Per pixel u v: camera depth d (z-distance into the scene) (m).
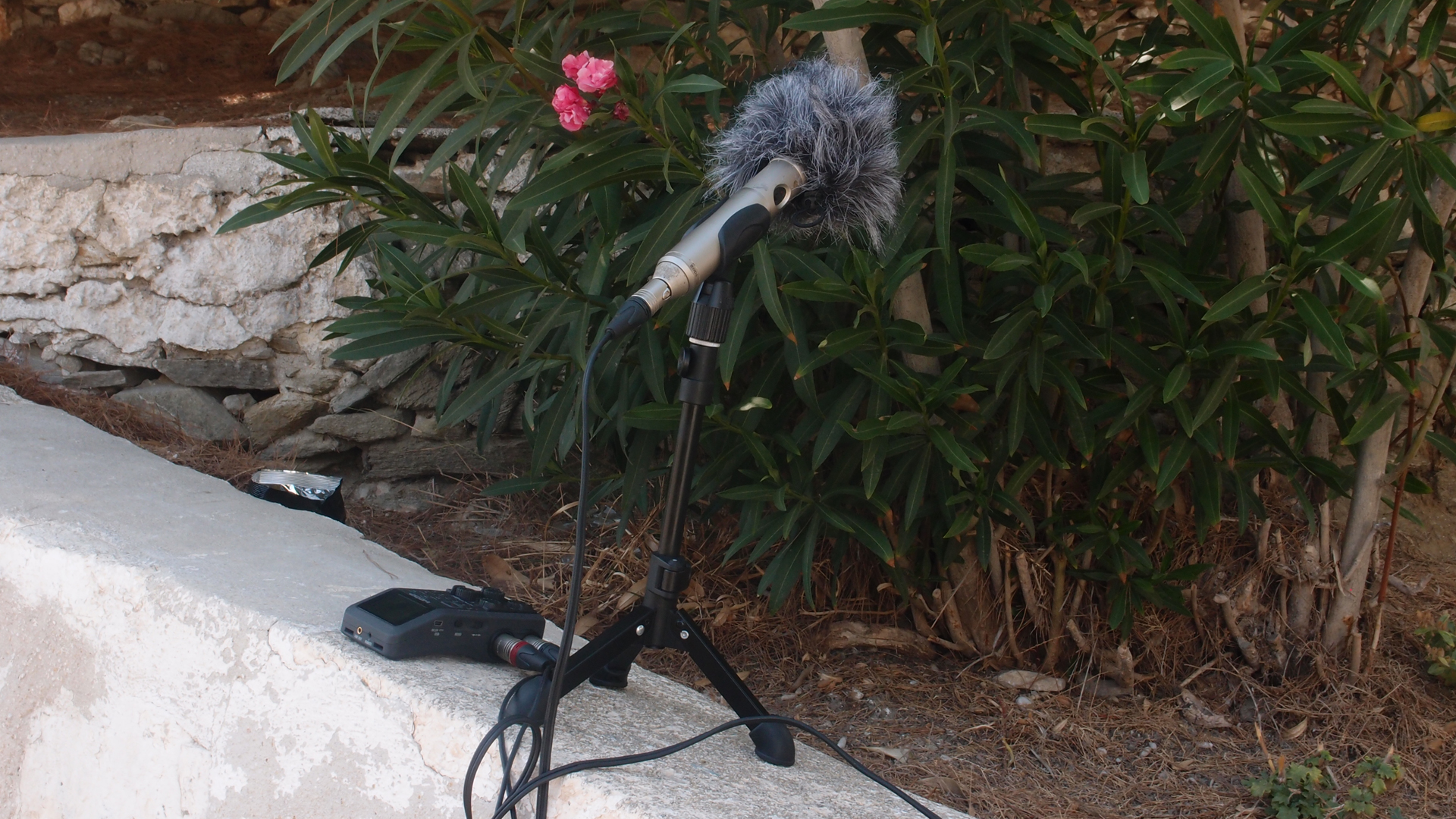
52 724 1.68
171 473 2.32
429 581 1.85
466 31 1.69
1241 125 1.70
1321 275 1.98
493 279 1.95
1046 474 2.21
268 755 1.37
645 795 1.11
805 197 1.26
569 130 1.67
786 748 1.31
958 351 2.00
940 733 1.97
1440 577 2.51
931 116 2.04
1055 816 1.72
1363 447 2.08
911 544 2.20
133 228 2.74
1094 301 1.92
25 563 1.78
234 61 3.76
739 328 1.72
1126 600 2.10
